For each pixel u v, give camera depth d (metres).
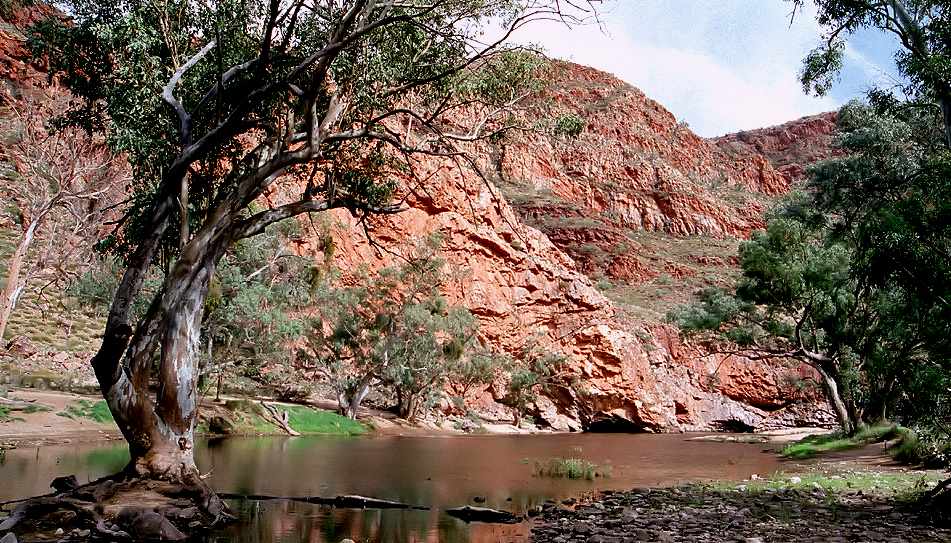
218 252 12.98
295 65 13.85
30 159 25.25
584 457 28.84
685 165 158.62
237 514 11.91
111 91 14.22
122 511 10.05
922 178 13.83
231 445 28.34
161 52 14.89
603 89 169.62
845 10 16.58
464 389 59.00
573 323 72.19
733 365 76.56
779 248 35.00
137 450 11.72
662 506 12.88
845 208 23.69
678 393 72.69
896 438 27.25
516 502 14.15
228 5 15.02
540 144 136.62
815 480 17.09
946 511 11.34
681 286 102.06
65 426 26.11
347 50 14.44
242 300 36.31
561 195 130.12
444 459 25.36
